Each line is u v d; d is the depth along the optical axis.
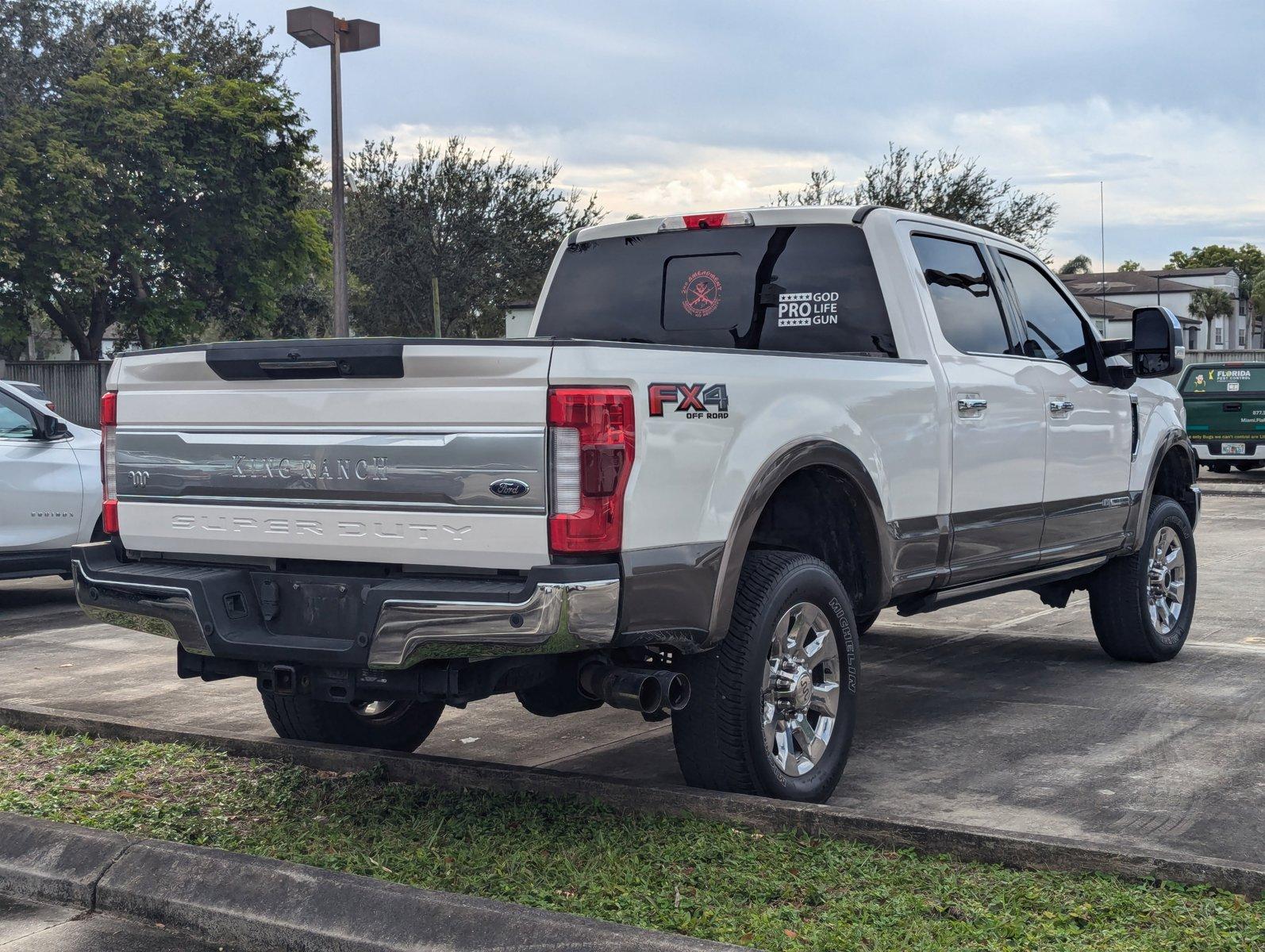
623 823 4.18
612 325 6.12
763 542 4.95
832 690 4.61
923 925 3.36
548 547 3.61
